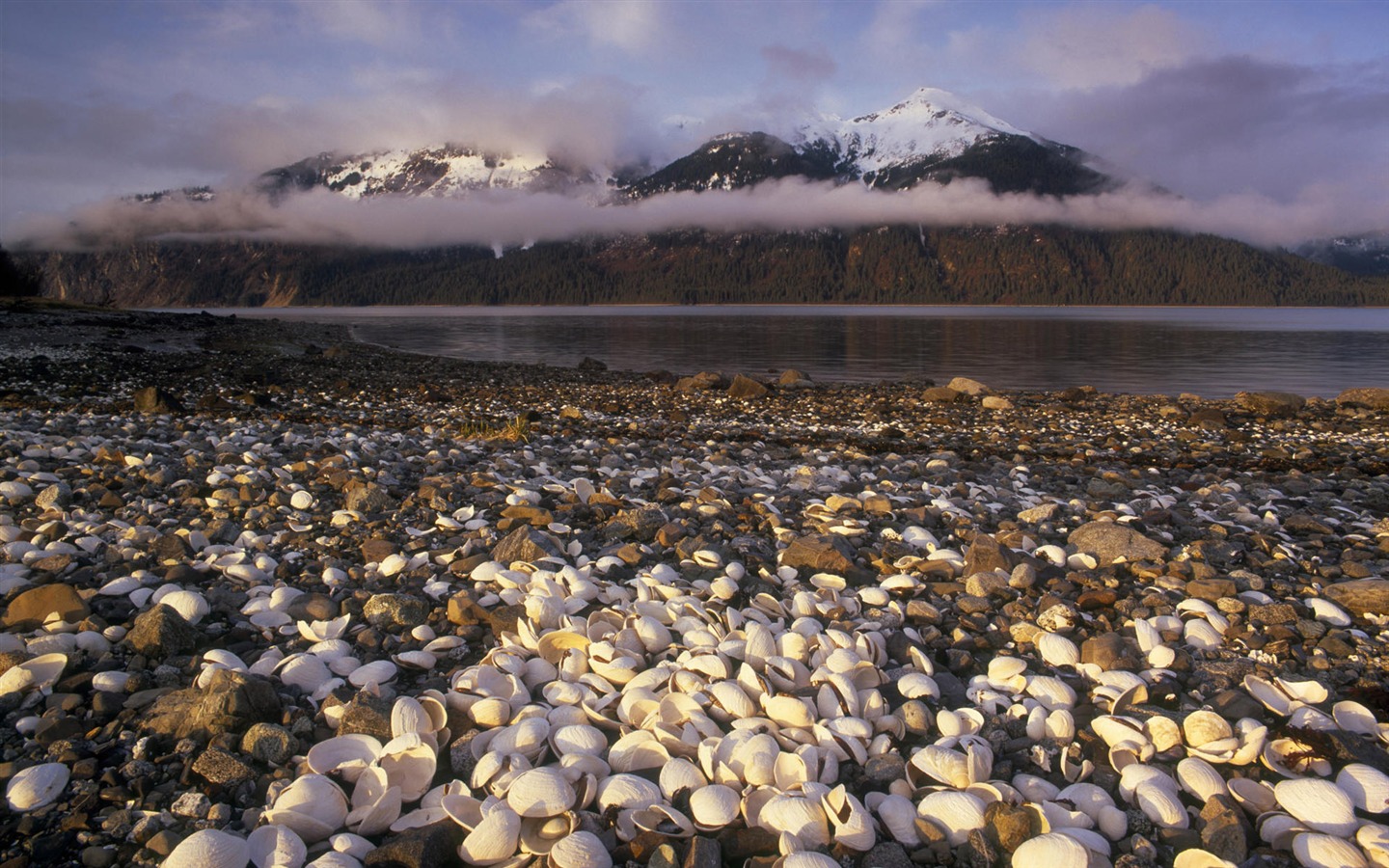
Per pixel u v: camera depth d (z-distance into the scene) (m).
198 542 5.70
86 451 8.71
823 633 4.41
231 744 3.39
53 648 4.01
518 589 4.99
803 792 3.13
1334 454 13.97
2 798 3.06
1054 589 5.50
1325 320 124.50
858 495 8.26
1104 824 3.13
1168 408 19.23
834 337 66.44
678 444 12.65
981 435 15.43
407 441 10.95
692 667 4.02
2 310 37.94
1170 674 4.27
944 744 3.54
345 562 5.64
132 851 2.87
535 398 20.59
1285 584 5.70
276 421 13.91
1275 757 3.55
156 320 44.00
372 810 3.02
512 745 3.38
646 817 3.03
